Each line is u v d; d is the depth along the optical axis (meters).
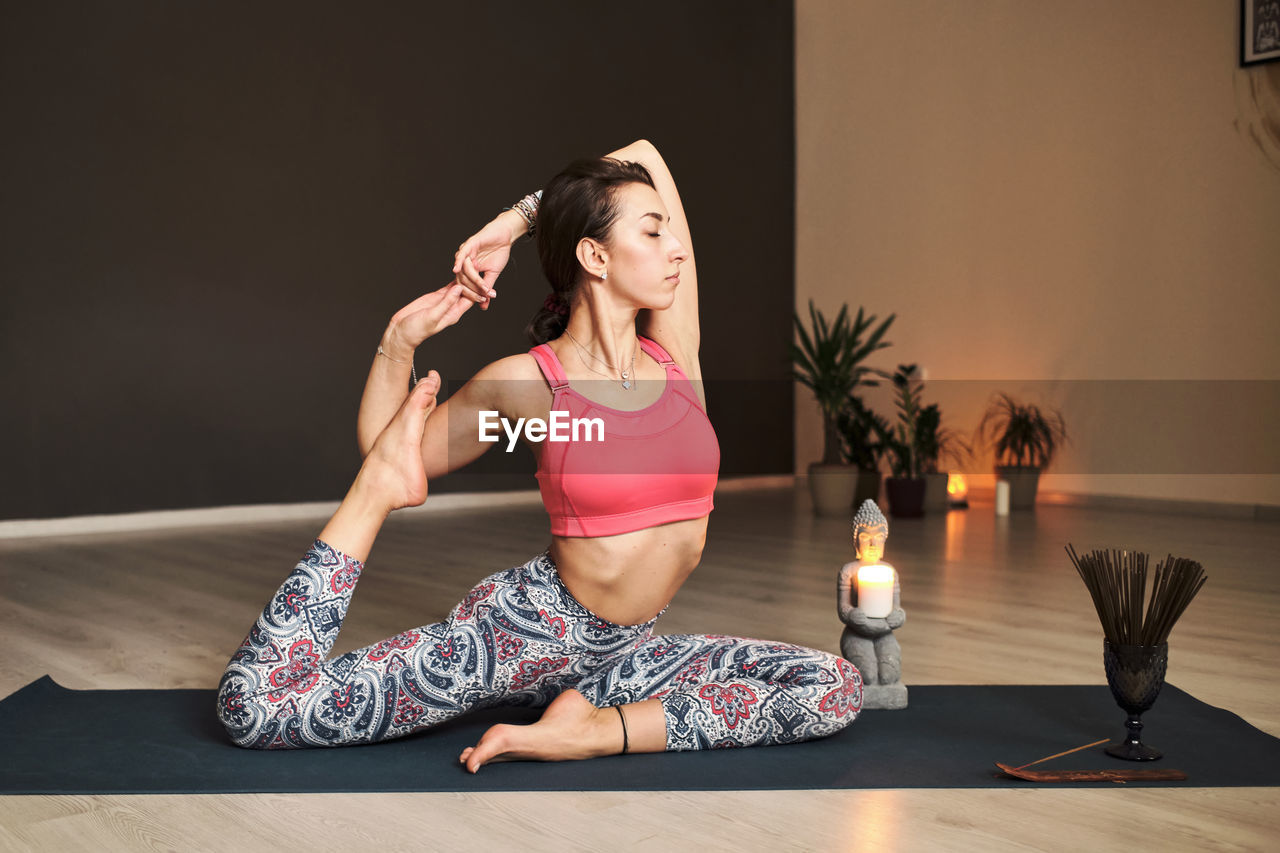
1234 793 1.78
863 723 2.19
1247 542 4.90
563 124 7.28
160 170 5.95
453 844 1.59
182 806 1.75
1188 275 6.12
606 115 7.44
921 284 7.43
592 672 2.07
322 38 6.41
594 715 1.96
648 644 2.12
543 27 7.18
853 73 7.80
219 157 6.11
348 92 6.50
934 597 3.61
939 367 7.32
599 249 1.83
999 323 7.00
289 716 1.98
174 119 5.98
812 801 1.76
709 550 4.76
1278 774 1.87
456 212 6.90
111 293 5.82
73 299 5.71
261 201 6.25
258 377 6.26
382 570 4.32
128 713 2.30
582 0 7.32
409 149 6.72
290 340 6.36
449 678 2.00
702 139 7.80
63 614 3.48
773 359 8.12
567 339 1.92
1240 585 3.79
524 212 2.05
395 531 5.57
